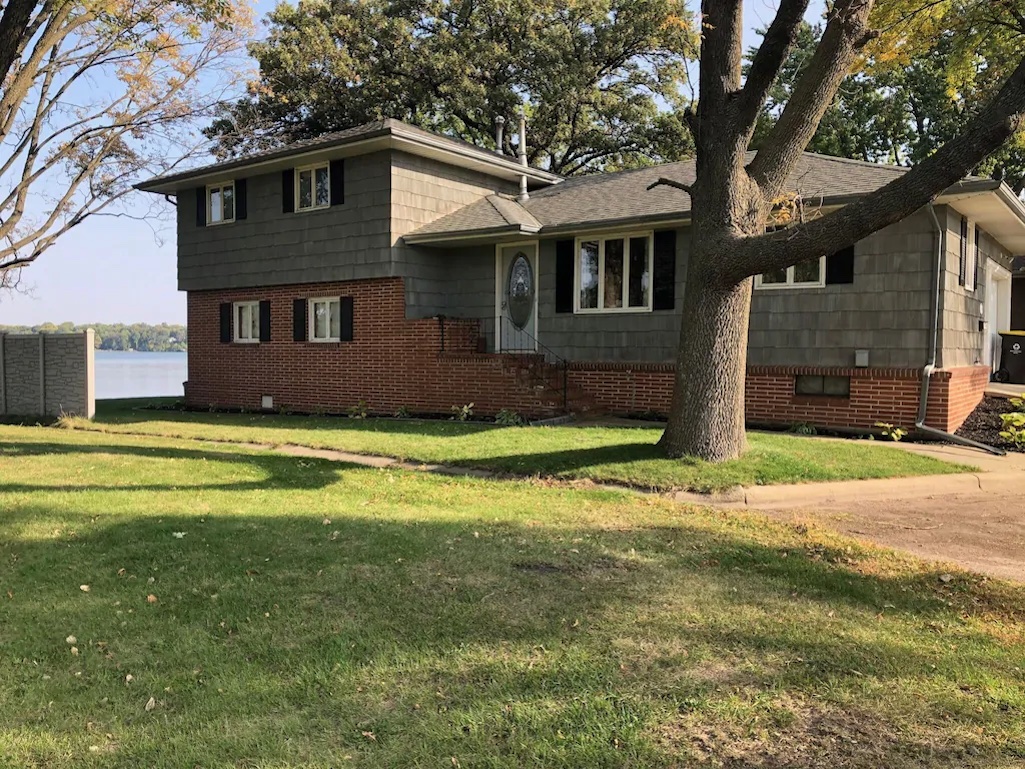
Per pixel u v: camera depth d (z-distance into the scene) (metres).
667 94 26.44
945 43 17.73
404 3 27.08
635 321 13.79
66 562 5.05
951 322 11.60
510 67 27.20
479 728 2.96
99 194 15.42
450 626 3.97
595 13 25.84
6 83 11.45
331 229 16.27
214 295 18.88
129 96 14.55
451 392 14.70
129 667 3.53
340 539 5.60
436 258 16.33
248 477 8.34
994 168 25.19
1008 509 7.25
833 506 7.38
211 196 18.62
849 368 11.58
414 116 29.12
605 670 3.45
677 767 2.70
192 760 2.76
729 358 8.59
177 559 5.11
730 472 8.10
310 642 3.78
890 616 4.22
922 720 3.04
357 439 11.28
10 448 10.66
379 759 2.76
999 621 4.19
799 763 2.73
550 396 13.23
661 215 12.64
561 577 4.78
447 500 7.18
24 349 16.11
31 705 3.18
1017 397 13.62
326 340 16.86
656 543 5.62
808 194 11.61
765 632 3.92
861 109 27.45
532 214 15.59
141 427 13.80
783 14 7.48
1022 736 2.92
